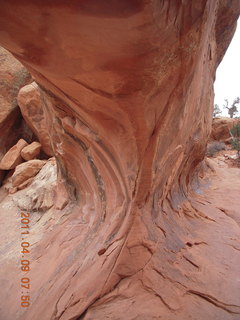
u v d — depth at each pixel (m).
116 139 1.83
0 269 2.81
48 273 2.41
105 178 2.40
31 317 1.85
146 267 2.03
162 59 1.21
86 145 2.51
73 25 0.87
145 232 2.11
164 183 2.60
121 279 1.99
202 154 4.59
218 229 3.11
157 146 1.84
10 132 9.58
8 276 2.64
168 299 1.82
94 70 1.17
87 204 3.27
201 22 1.31
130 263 2.00
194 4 1.11
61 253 2.65
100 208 2.69
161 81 1.38
